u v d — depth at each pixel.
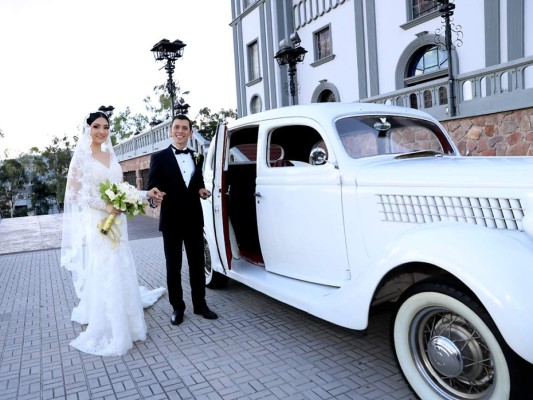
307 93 16.19
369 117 3.51
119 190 3.52
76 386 2.96
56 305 4.92
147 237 9.95
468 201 2.45
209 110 33.78
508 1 9.32
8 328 4.20
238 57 20.27
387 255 2.51
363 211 2.96
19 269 7.11
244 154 4.47
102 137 3.74
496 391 2.12
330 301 2.93
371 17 12.88
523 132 7.00
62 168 49.34
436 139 3.85
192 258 4.16
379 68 12.88
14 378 3.12
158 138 14.70
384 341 3.44
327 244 3.26
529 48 9.12
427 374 2.48
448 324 2.36
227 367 3.12
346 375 2.90
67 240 4.01
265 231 3.89
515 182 2.28
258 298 4.73
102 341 3.57
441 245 2.24
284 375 2.95
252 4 18.27
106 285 3.54
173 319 4.04
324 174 3.21
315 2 15.17
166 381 2.96
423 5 11.44
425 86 8.67
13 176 49.75
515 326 1.91
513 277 1.98
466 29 10.27
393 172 2.83
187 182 4.06
